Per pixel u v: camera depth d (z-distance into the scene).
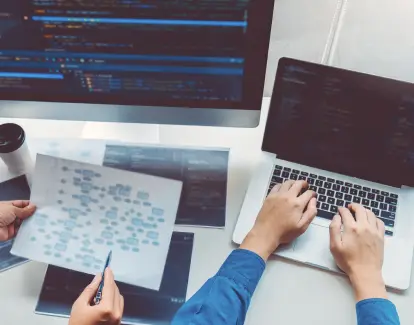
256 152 0.93
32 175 0.90
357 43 0.97
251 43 0.70
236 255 0.78
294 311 0.77
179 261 0.82
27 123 0.96
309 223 0.81
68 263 0.78
